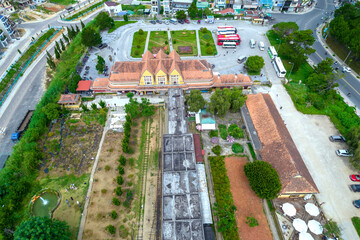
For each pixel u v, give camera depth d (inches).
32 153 3078.2
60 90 4094.5
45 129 3563.0
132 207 2731.3
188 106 3853.3
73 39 5649.6
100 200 2787.9
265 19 6136.8
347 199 2770.7
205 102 3695.9
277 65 4507.9
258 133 3304.6
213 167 2984.7
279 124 3309.5
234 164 3102.9
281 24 5236.2
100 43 5255.9
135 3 7155.5
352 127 3211.1
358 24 4874.5
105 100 4037.9
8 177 2923.2
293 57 4434.1
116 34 5753.0
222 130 3516.2
